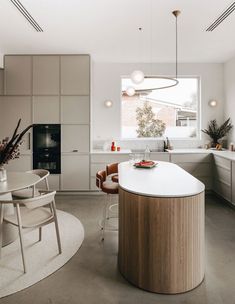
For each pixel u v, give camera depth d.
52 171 4.85
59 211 4.04
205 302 1.92
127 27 3.51
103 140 5.45
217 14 3.11
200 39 3.99
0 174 2.90
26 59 4.72
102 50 4.53
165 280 2.01
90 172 4.88
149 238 2.02
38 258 2.57
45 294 2.03
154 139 5.50
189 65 5.42
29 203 2.28
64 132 4.82
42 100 4.77
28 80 4.75
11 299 1.96
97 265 2.46
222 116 5.52
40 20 3.28
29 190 3.54
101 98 5.42
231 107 5.14
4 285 2.13
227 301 1.94
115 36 3.85
